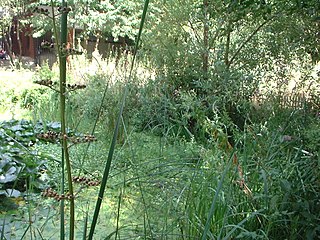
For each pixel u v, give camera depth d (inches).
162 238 94.7
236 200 103.3
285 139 116.7
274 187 104.0
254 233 85.7
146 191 117.2
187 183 110.3
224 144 127.6
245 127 132.1
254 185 106.3
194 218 99.5
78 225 116.6
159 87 243.6
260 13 203.9
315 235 92.8
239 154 120.0
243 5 203.3
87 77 287.7
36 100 315.9
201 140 159.6
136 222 114.9
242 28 275.3
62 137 48.3
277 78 252.8
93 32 449.1
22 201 132.5
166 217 100.9
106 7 435.5
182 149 155.4
